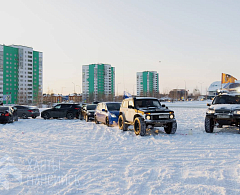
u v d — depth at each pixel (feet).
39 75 376.89
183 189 12.73
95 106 60.64
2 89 331.98
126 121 37.47
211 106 35.53
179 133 34.37
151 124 32.58
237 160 18.72
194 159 19.30
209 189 12.64
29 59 360.28
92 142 28.07
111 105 47.16
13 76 343.87
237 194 11.97
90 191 12.60
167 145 25.34
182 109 102.89
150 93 492.54
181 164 17.81
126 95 74.90
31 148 24.38
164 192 12.34
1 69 330.75
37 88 368.68
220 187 12.91
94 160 19.33
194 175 15.12
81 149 23.81
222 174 15.21
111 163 18.34
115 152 22.27
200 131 36.50
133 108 35.04
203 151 22.27
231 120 32.55
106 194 12.18
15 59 346.54
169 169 16.49
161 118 32.19
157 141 27.78
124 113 38.22
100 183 13.84
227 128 40.09
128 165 17.69
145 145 25.55
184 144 25.85
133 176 15.07
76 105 66.69
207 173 15.48
